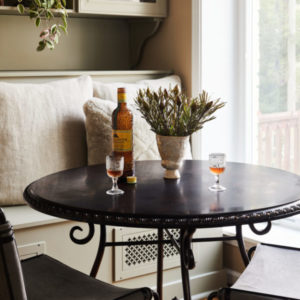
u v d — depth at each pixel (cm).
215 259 311
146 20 347
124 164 197
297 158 304
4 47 321
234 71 327
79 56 350
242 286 175
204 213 155
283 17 305
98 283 180
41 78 296
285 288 174
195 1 313
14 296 125
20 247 246
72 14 328
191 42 319
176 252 295
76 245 263
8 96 269
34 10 287
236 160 333
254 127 328
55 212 165
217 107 194
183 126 192
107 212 158
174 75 329
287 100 307
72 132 283
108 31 360
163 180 200
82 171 219
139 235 281
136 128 281
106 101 286
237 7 324
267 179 200
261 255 199
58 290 174
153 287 290
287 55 305
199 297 302
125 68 370
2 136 264
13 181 266
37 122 273
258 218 157
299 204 168
